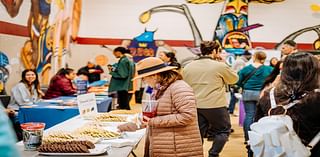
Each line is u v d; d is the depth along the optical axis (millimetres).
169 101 2553
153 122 2531
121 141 2490
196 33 10852
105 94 6461
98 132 2729
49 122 4496
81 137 2576
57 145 2246
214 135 4105
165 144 2555
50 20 8109
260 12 10828
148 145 2820
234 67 10062
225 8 10758
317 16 10812
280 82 2152
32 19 7023
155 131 2594
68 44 9961
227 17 10742
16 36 6309
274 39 10820
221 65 3996
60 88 6195
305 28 10836
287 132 2002
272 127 2014
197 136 2609
